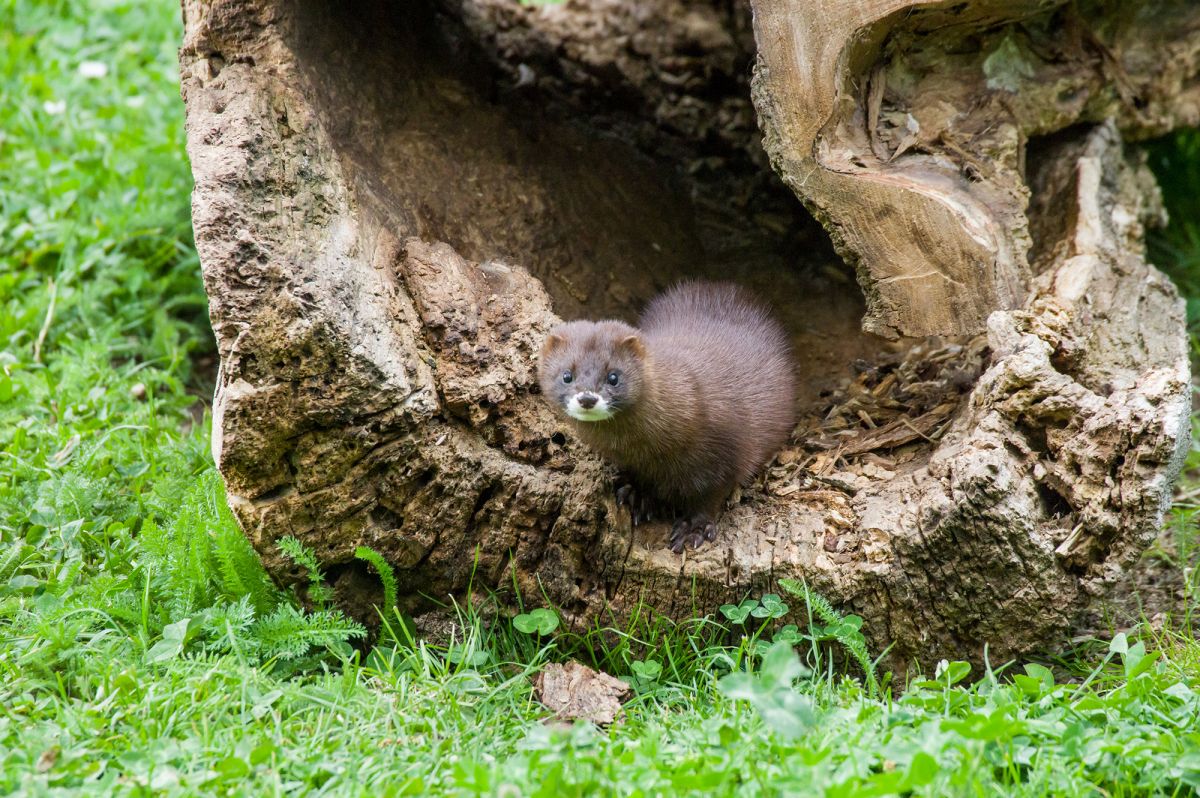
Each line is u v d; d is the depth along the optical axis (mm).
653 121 15664
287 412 8609
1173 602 10547
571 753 7031
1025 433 9211
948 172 10453
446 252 10477
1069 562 8938
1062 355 9742
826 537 9484
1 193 14930
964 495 8836
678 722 8367
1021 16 10648
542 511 9453
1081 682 9398
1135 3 12242
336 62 11703
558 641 9727
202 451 11688
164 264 14695
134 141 16094
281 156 9570
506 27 15383
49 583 9797
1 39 18359
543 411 9781
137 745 7738
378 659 9203
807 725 7312
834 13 9719
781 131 10047
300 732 8008
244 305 8625
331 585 9445
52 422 12320
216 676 8508
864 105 10500
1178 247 15117
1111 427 8742
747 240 14797
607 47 15984
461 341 9625
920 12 10062
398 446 8961
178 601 9328
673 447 9664
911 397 11398
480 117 13586
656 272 13812
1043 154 12469
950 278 10000
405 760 7707
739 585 9445
